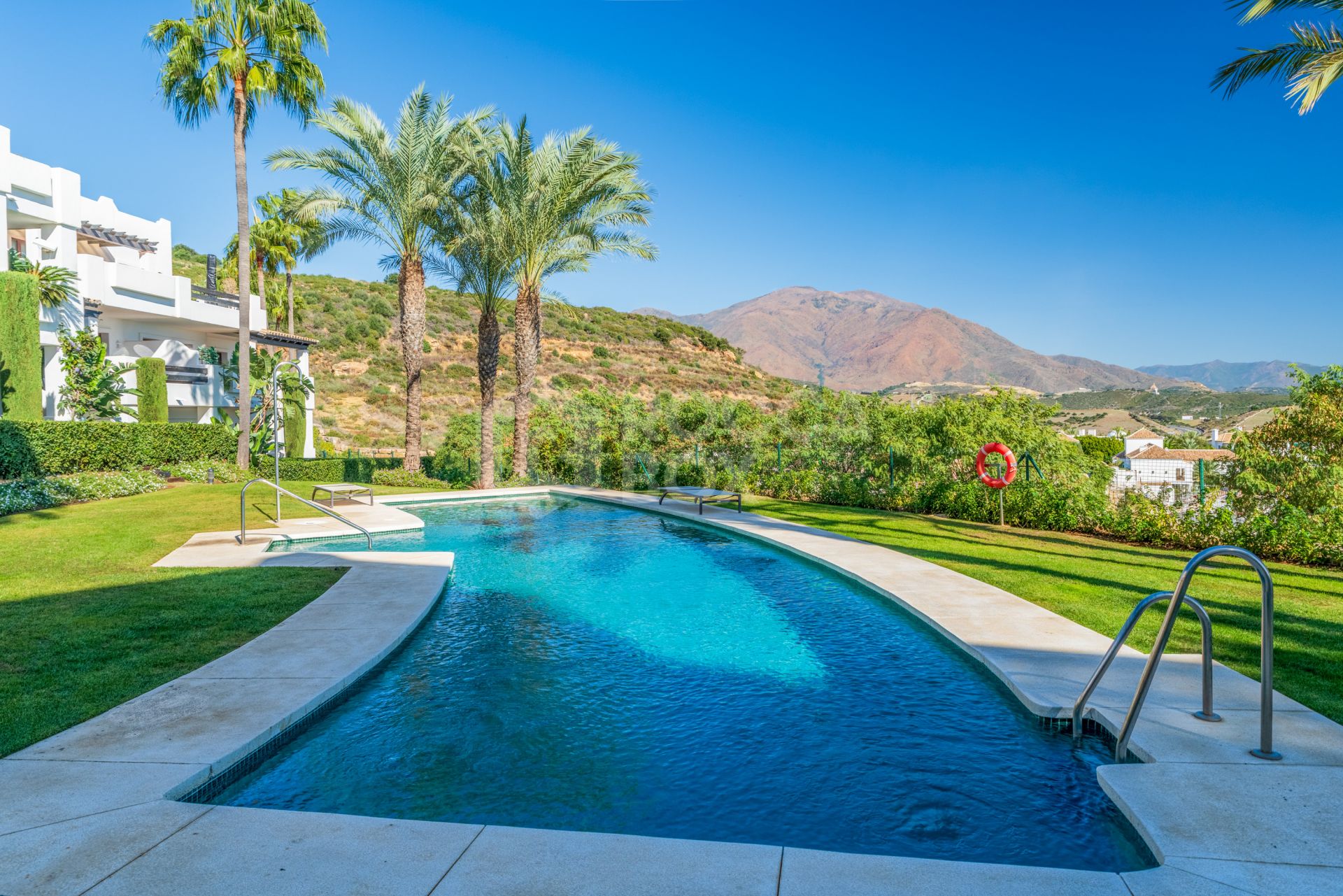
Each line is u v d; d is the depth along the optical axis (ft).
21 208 70.64
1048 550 37.35
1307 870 9.80
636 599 28.84
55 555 33.04
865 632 24.12
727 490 71.00
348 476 84.53
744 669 20.56
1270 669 13.29
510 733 16.22
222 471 69.97
